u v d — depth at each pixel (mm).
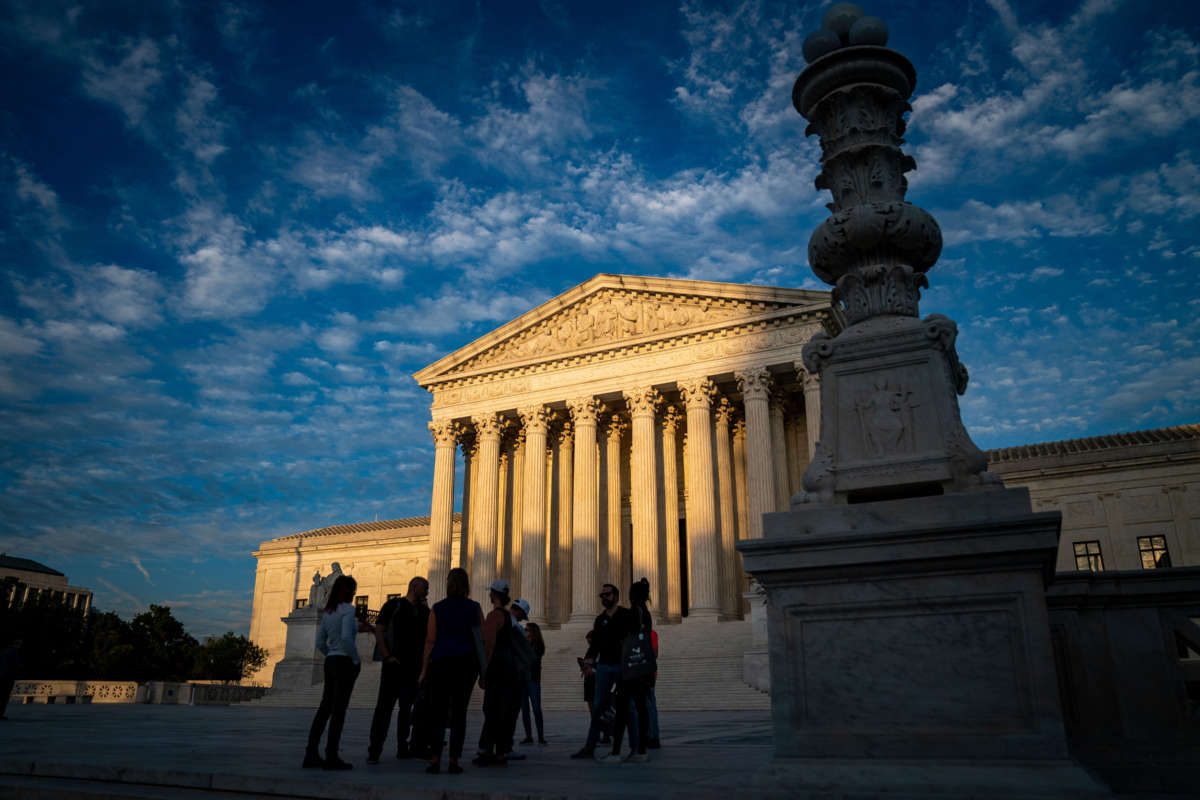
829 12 8625
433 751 9164
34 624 76312
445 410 57031
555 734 18984
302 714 30781
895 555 6207
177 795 7727
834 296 8336
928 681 6027
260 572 91688
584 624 47938
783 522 6777
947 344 7207
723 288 49438
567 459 56375
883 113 8305
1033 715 5723
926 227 7832
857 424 7207
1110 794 5320
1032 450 58062
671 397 54125
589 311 53938
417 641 11523
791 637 6449
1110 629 8469
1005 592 5992
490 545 53000
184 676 87562
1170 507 51688
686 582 54906
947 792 5578
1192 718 8039
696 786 6914
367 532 88312
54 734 16594
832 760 6047
